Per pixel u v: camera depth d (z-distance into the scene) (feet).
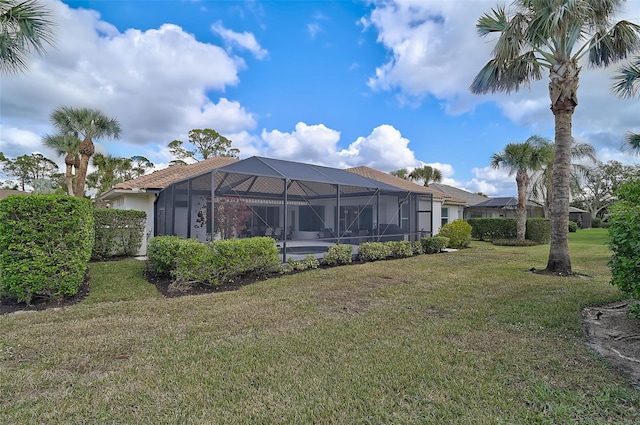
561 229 34.94
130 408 10.40
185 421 9.78
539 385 11.74
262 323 18.51
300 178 38.47
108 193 51.55
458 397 11.01
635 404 10.61
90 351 14.53
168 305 21.97
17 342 15.33
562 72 34.06
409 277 32.53
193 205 39.68
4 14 23.13
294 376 12.41
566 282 29.91
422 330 17.33
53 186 113.60
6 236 21.30
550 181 83.61
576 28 31.81
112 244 41.09
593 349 15.11
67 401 10.71
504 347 15.11
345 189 49.24
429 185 126.21
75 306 21.85
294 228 68.03
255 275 32.04
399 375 12.48
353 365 13.29
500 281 30.42
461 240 65.67
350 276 32.78
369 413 10.17
